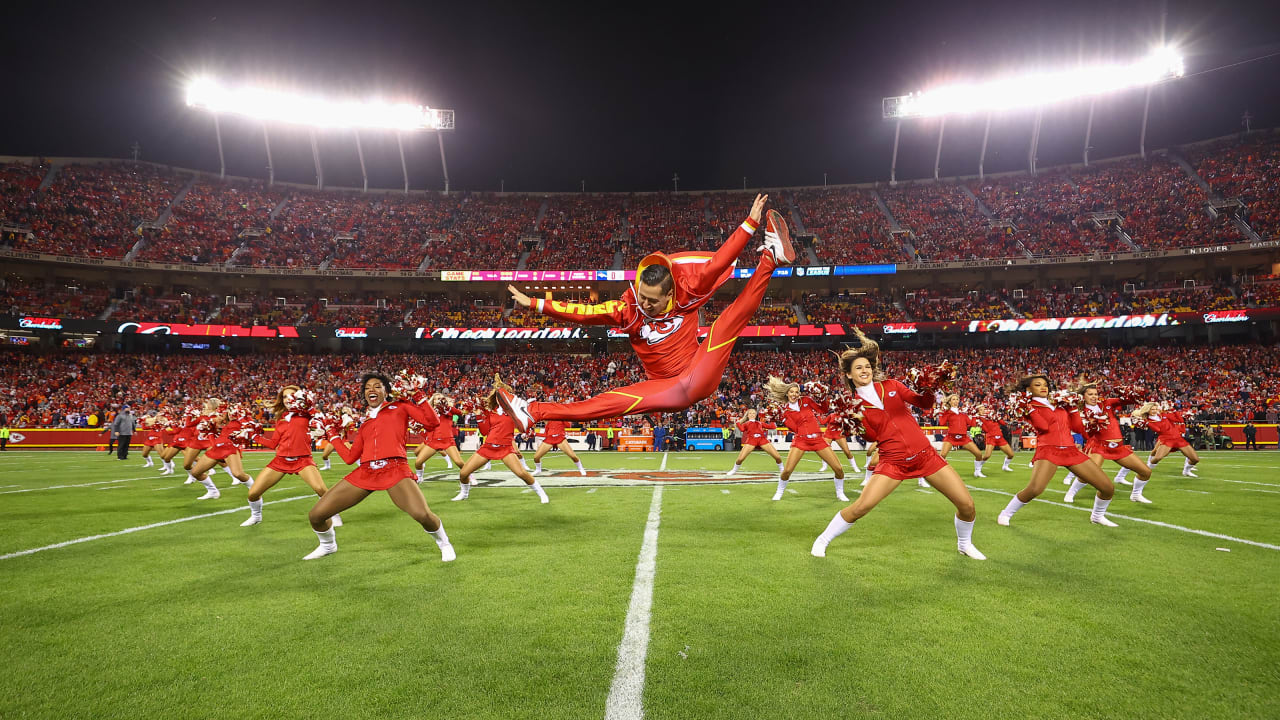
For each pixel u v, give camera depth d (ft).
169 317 119.34
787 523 26.08
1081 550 20.07
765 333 120.16
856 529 24.25
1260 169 125.08
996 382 110.83
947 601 14.46
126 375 112.47
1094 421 30.68
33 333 114.32
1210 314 103.96
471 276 129.39
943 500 33.55
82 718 9.15
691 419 104.99
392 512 29.96
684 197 170.50
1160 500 32.53
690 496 36.47
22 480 45.88
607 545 21.39
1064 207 137.69
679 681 10.20
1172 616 13.34
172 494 37.58
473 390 116.67
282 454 26.35
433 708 9.33
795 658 11.14
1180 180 132.05
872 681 10.18
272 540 22.61
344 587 16.01
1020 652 11.39
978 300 130.11
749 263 136.05
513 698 9.65
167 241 127.65
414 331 120.47
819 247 141.28
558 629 12.72
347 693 9.87
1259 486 39.09
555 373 125.08
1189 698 9.57
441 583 16.35
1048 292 129.49
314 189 159.74
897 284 138.31
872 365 19.69
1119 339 119.96
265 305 132.46
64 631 12.77
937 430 93.20
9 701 9.66
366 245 141.59
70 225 121.70
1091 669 10.64
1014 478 46.88
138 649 11.78
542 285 137.90
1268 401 93.15
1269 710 9.17
